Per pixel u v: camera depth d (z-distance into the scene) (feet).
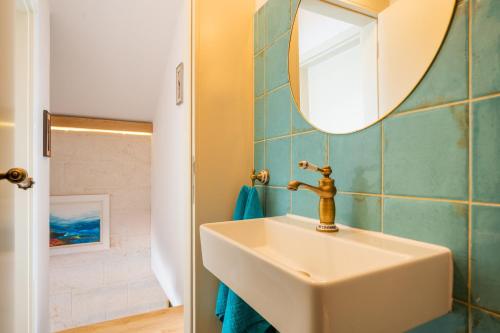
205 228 2.73
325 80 3.09
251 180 4.31
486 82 1.80
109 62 8.20
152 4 7.08
